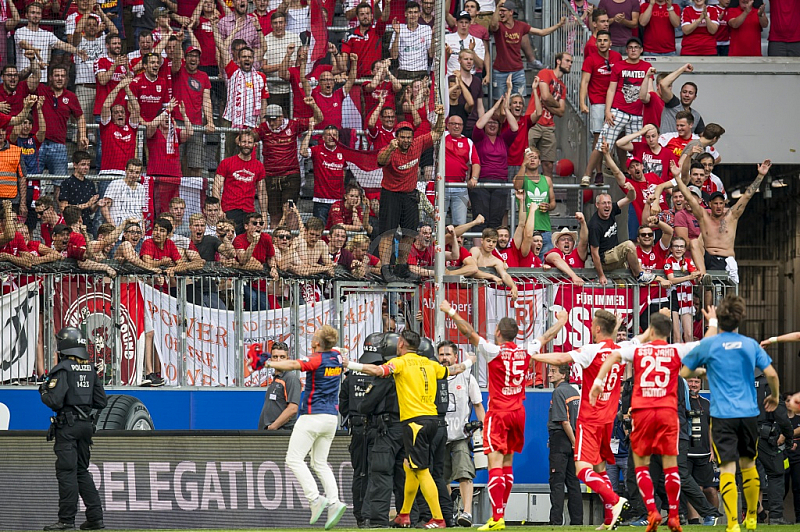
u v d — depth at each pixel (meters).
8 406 43.91
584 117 60.75
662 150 56.72
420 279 46.78
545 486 47.38
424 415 33.69
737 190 70.62
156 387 44.53
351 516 37.91
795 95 63.81
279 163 52.62
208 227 50.72
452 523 37.91
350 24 59.38
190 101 53.47
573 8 63.34
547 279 48.62
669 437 28.17
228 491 37.84
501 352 32.16
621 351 28.47
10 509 37.38
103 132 52.34
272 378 45.09
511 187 55.72
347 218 51.41
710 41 64.00
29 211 50.38
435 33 49.94
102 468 37.56
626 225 55.41
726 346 28.50
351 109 55.47
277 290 46.00
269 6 56.69
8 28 54.31
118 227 45.59
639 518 43.59
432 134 47.59
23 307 44.38
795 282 69.00
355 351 46.06
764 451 47.81
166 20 53.47
